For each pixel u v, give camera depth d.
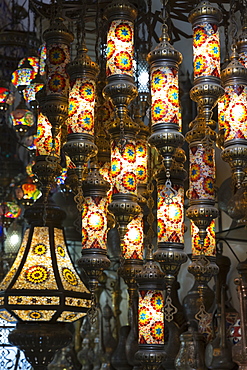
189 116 5.63
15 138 7.74
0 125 7.72
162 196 3.21
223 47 5.39
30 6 4.44
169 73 2.77
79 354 6.21
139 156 3.64
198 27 2.79
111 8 2.88
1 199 7.28
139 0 4.32
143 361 3.43
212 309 4.79
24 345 3.42
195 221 3.14
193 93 2.73
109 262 3.21
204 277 3.31
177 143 2.67
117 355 5.55
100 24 3.71
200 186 3.20
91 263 3.17
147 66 4.71
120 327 6.22
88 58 3.07
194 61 2.79
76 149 2.93
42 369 3.46
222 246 5.30
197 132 3.24
